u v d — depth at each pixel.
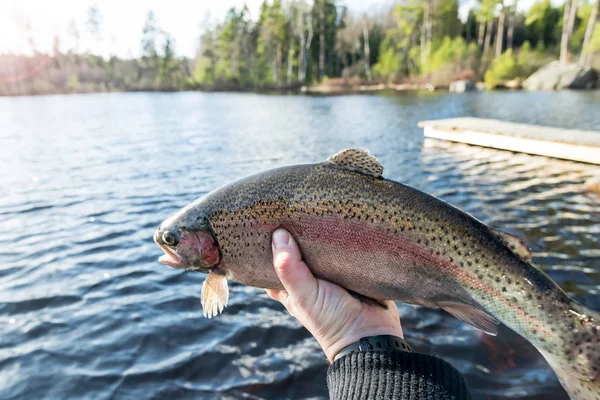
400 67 77.19
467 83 57.53
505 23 83.88
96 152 20.20
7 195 12.86
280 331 5.78
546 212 10.30
